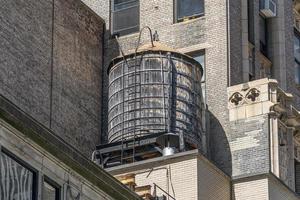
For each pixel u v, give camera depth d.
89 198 31.58
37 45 46.91
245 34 50.03
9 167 28.97
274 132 46.53
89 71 49.81
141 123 45.94
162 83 46.47
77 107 48.53
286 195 45.78
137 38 50.53
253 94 47.28
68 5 49.34
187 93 46.53
